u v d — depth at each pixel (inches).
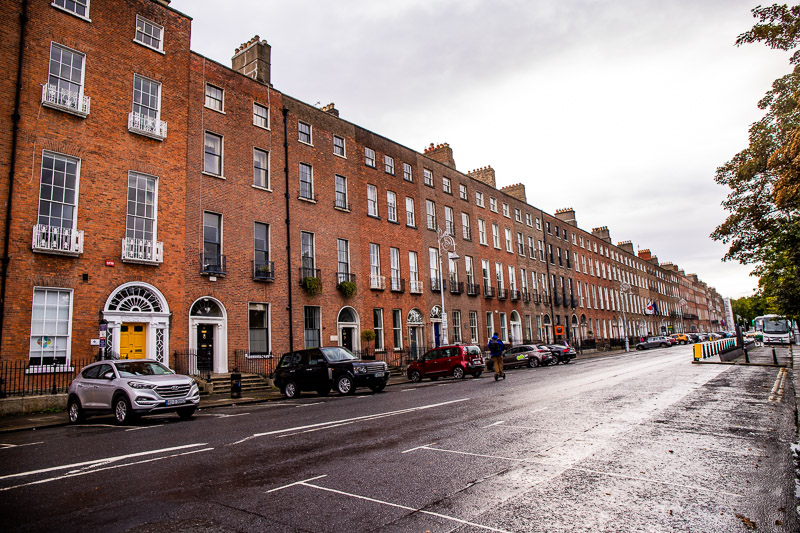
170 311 751.7
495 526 177.3
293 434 365.1
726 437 315.9
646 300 3193.9
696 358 1041.5
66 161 669.3
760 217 759.7
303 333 971.9
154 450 321.1
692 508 191.9
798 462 254.7
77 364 640.4
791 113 625.9
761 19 490.9
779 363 953.5
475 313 1520.7
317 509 199.2
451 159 1584.6
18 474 265.0
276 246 947.3
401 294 1248.2
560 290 2082.9
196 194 818.8
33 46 650.2
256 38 1012.5
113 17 740.7
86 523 186.7
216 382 747.4
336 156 1124.5
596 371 874.1
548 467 253.6
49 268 630.5
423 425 382.0
